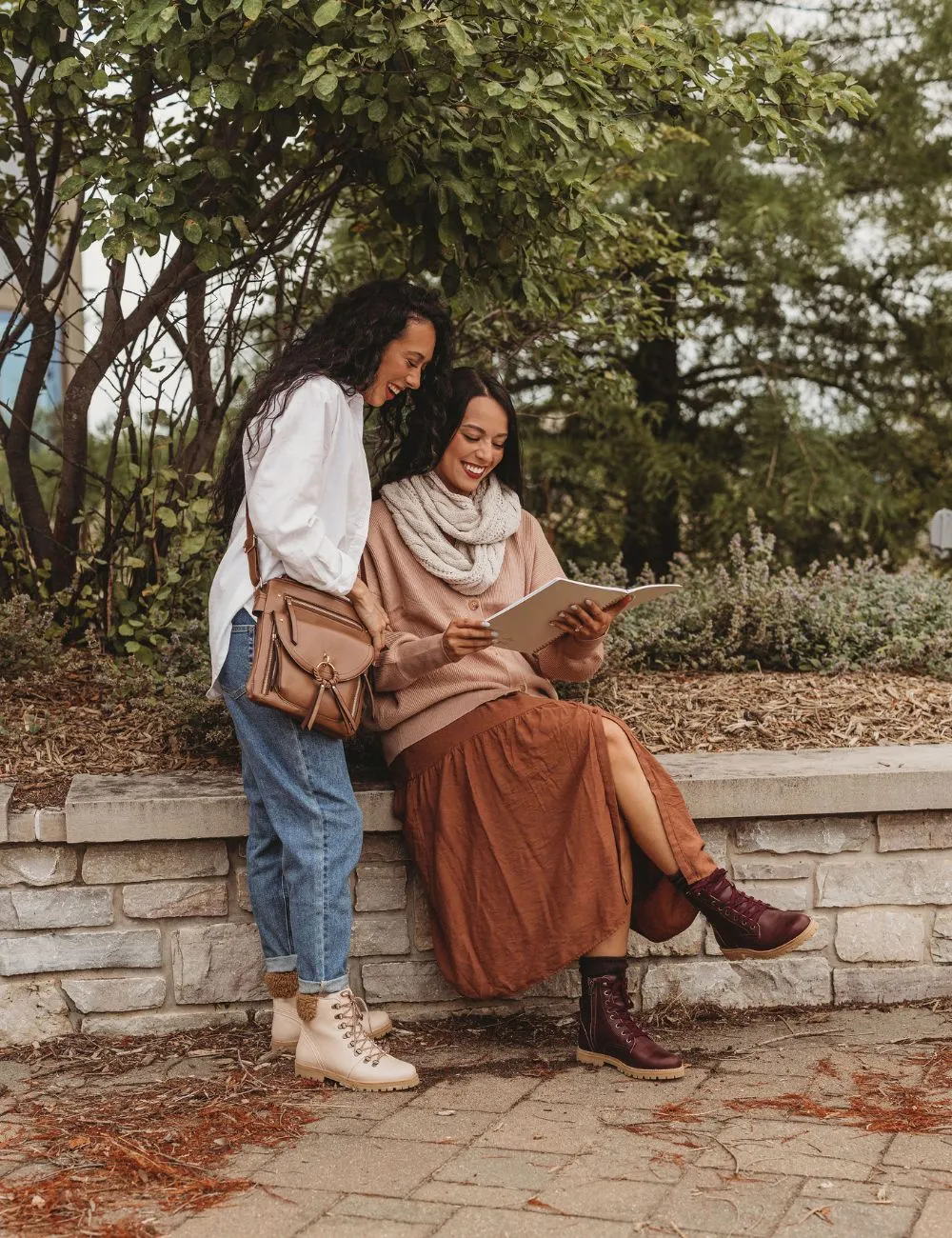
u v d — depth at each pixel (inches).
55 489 213.3
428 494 123.9
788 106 151.1
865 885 130.3
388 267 204.8
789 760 136.3
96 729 145.4
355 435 109.5
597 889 112.3
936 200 422.3
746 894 126.6
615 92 151.3
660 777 115.0
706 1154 93.5
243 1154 95.2
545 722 115.0
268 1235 82.0
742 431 438.3
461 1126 100.2
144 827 119.7
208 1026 124.1
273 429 105.7
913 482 444.1
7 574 181.8
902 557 438.0
